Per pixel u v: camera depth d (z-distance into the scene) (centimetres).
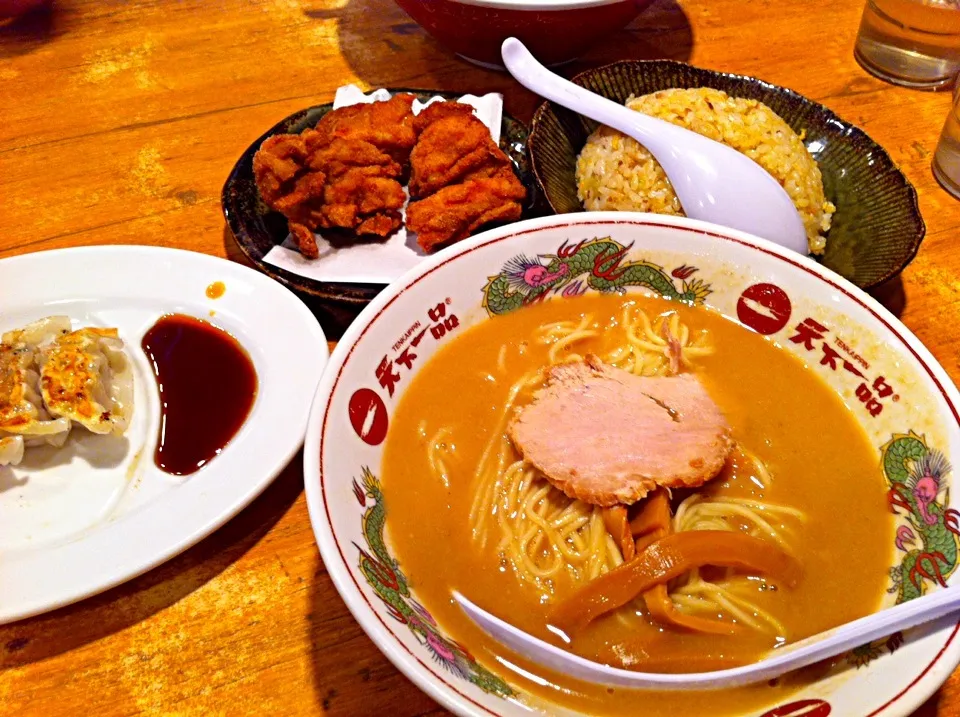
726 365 32
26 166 44
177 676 27
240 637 28
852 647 24
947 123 43
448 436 30
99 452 33
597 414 30
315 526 23
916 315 37
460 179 40
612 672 24
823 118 41
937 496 26
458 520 28
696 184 37
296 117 43
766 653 26
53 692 27
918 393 28
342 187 39
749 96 42
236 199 39
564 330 33
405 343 30
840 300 30
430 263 30
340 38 52
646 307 33
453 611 26
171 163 44
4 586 28
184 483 31
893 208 37
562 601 26
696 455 29
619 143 40
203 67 49
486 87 48
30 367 35
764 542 27
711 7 54
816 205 38
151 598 29
